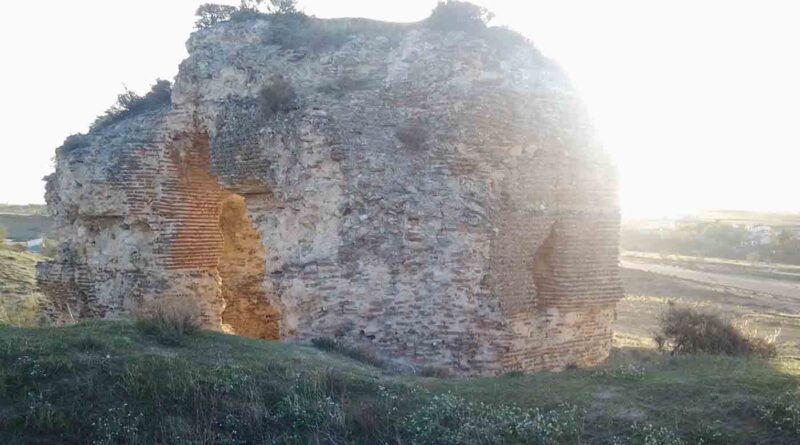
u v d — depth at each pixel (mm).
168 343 9984
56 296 15828
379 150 12180
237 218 17281
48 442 7594
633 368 9961
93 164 15094
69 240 15836
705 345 12750
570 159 13102
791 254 59969
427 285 11664
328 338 11742
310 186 12188
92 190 14938
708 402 8281
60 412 7906
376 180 12008
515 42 13578
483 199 11875
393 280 11758
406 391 9039
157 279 14805
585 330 13289
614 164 13695
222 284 17078
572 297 12906
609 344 13789
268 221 13047
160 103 16812
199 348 9938
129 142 15094
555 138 12953
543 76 13234
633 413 8156
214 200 15883
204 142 15367
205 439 7723
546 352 12641
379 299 11758
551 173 12828
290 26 14930
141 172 14953
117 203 14883
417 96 12555
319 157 12156
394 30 13930
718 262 51062
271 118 12961
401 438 7875
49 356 8859
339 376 9234
